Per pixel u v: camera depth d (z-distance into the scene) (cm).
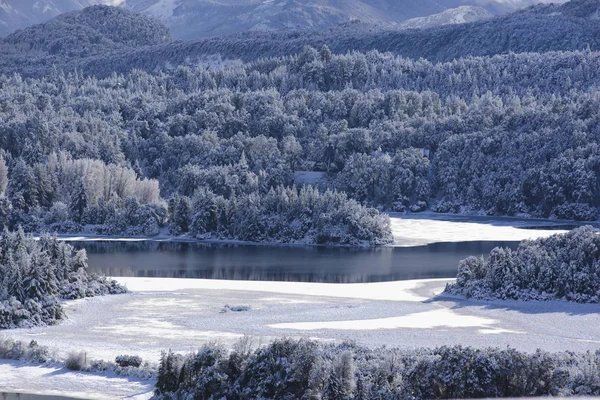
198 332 12225
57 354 10862
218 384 9350
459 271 15775
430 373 9319
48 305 12962
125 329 12419
